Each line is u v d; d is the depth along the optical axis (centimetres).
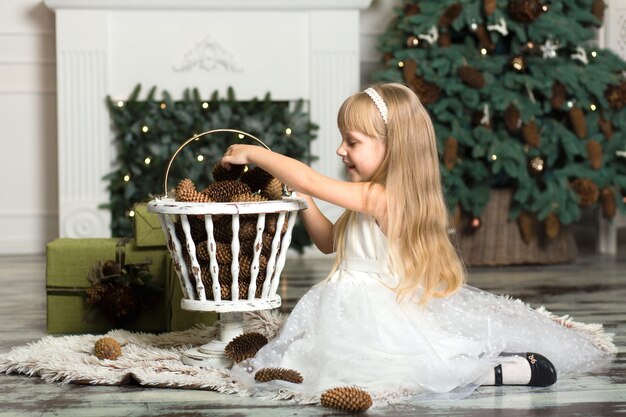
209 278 237
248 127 509
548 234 473
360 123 233
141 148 508
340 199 230
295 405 208
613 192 480
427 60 481
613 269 471
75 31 507
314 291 235
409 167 234
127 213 507
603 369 246
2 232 539
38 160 539
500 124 480
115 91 512
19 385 229
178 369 233
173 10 511
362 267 234
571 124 482
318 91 523
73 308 301
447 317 232
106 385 228
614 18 523
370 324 221
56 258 299
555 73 470
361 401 202
